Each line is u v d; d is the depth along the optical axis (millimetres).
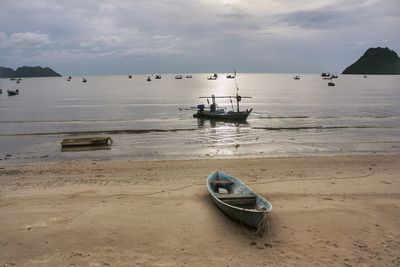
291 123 41781
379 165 20828
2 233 11945
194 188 16344
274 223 12625
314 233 11938
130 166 20766
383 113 51531
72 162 22766
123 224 12555
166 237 11672
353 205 14227
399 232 12086
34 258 10484
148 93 103562
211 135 33844
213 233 11938
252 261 10289
